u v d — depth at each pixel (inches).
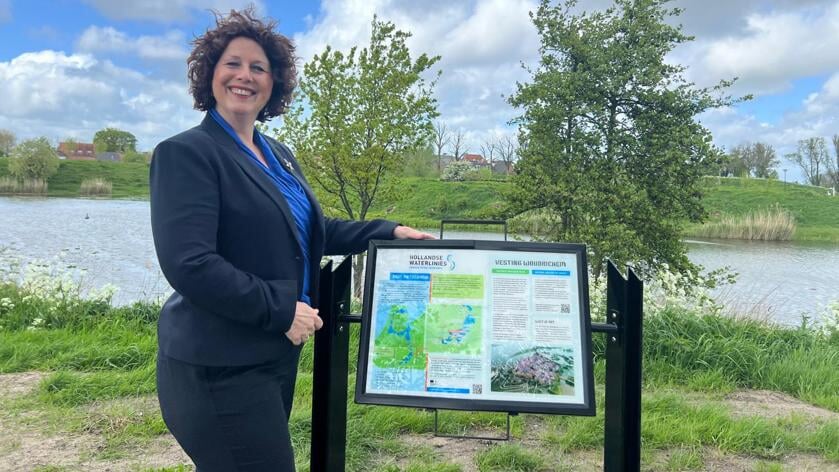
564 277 88.2
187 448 73.5
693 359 200.1
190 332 70.8
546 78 411.5
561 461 135.0
